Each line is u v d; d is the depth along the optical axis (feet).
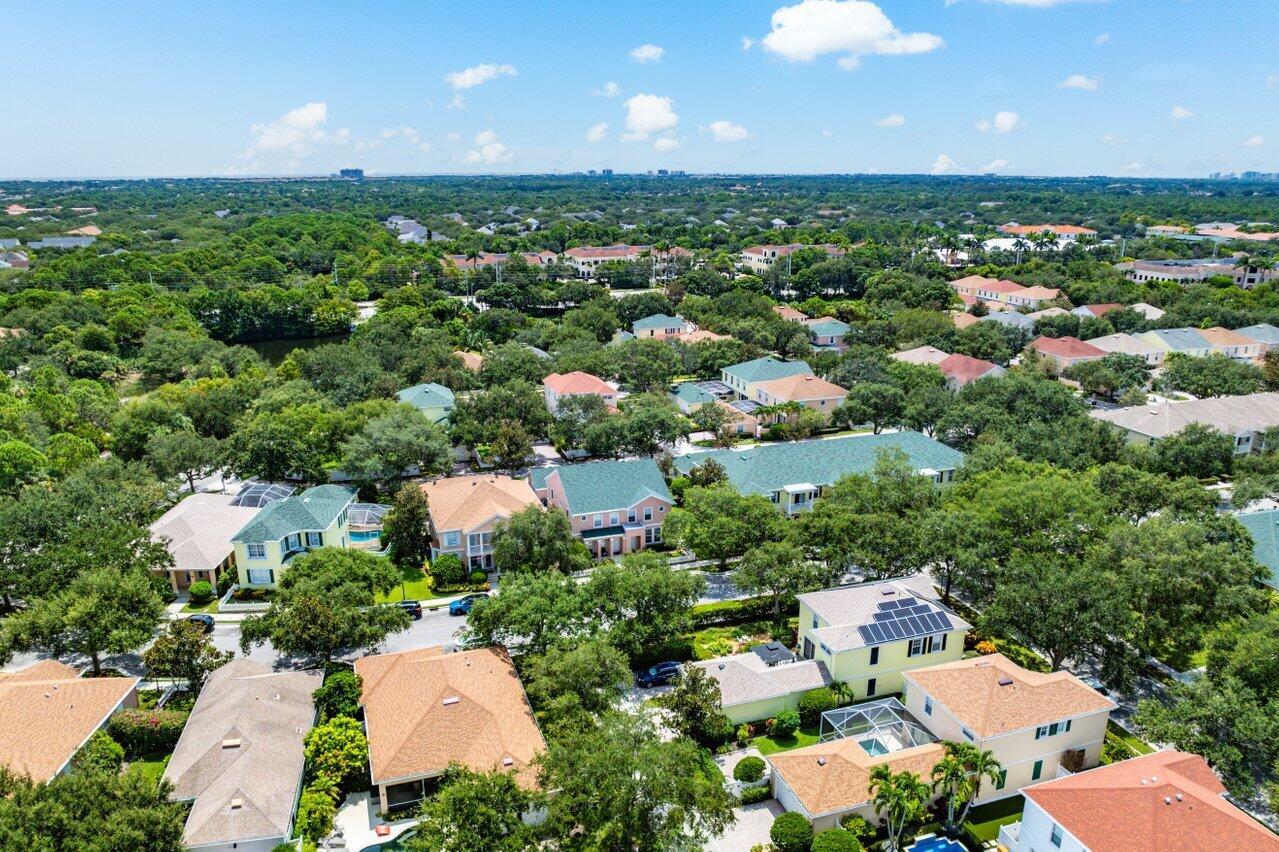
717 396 387.34
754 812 138.72
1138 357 390.21
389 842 129.49
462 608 206.69
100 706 153.38
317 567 185.06
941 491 236.43
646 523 248.52
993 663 153.89
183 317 485.56
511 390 328.49
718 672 165.27
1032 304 556.10
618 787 114.32
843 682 165.89
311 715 155.63
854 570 221.66
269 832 125.29
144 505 231.50
